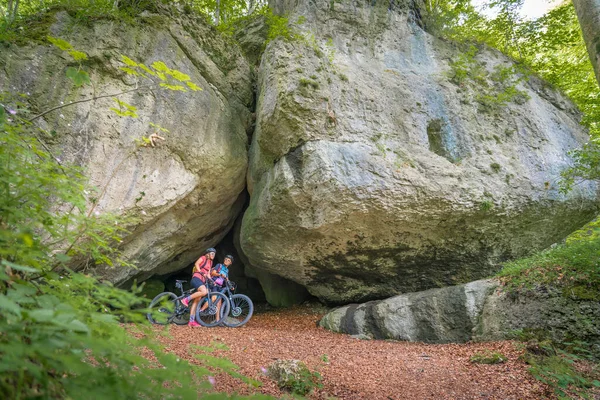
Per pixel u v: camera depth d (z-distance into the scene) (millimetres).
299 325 7492
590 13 5359
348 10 8719
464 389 3699
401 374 4105
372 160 6562
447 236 7125
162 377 1234
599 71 5137
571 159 7988
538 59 10617
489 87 8430
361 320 6750
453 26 9641
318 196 6305
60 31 6250
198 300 6477
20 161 1663
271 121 6711
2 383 1005
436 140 7633
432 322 6016
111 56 6359
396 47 8703
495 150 7539
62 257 1601
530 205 7219
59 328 1061
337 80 7281
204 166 7078
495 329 5348
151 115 6516
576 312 4871
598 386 3648
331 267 7645
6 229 1451
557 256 5828
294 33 7590
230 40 8695
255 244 7402
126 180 6090
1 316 1129
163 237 7094
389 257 7371
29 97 5609
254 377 3490
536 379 3787
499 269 7570
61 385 1169
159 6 7586
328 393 3373
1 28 6012
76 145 5742
